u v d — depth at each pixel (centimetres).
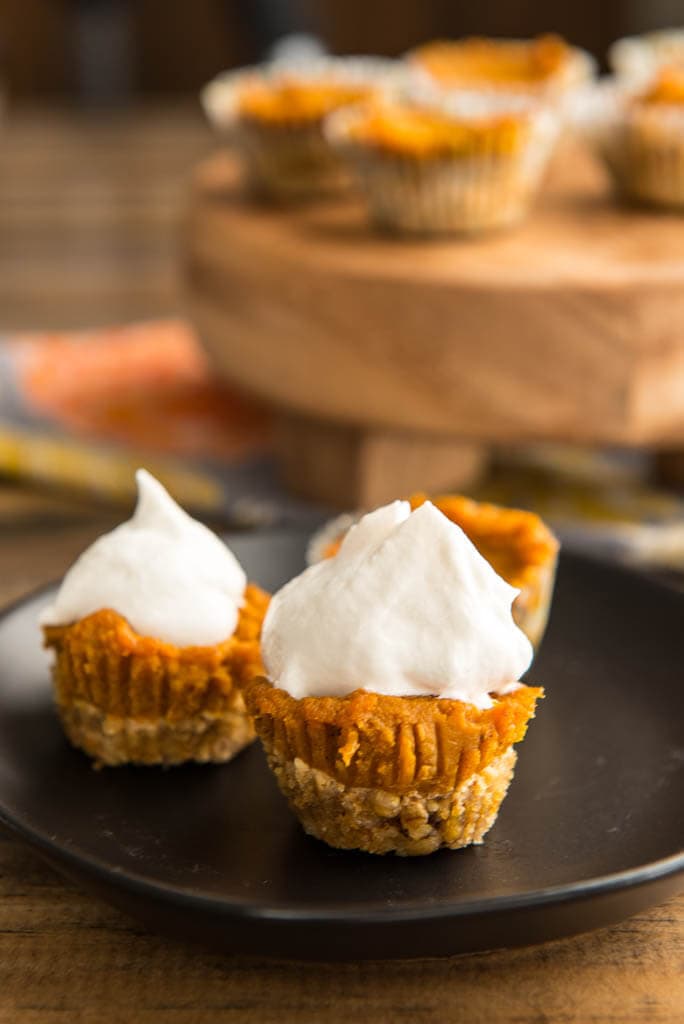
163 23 141
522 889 40
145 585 45
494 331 59
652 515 63
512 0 145
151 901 39
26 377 71
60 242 98
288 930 39
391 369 60
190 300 65
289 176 66
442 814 42
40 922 42
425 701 42
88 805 43
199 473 65
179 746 45
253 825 43
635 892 40
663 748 45
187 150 119
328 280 60
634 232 63
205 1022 40
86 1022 40
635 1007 40
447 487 64
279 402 62
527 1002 40
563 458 67
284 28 105
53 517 61
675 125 63
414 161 60
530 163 62
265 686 43
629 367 59
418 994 40
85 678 44
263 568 51
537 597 48
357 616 42
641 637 49
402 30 146
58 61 141
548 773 44
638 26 142
